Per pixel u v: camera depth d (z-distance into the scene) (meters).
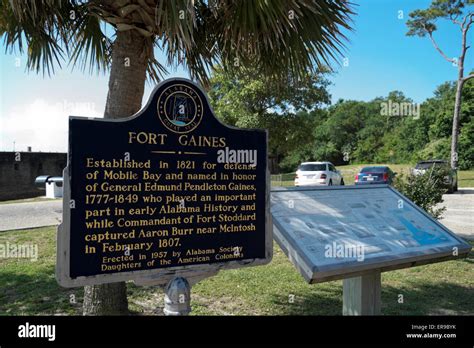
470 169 37.50
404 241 3.41
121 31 3.96
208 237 2.98
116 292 4.06
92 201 2.61
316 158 57.66
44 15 4.19
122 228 2.69
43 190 22.78
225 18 3.97
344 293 3.64
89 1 4.19
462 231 9.33
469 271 6.22
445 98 43.50
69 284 2.51
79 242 2.56
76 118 2.57
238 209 3.10
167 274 2.82
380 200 3.88
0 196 21.11
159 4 3.53
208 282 5.55
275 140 21.36
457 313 4.50
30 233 9.05
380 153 51.38
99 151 2.64
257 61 4.54
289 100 19.91
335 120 58.84
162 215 2.82
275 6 3.51
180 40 3.27
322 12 3.90
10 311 4.50
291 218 3.26
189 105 2.93
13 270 6.09
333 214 3.48
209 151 3.00
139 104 4.09
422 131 45.66
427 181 7.47
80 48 5.18
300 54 4.10
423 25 23.55
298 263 2.94
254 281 5.62
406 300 4.93
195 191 2.94
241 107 20.05
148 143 2.79
